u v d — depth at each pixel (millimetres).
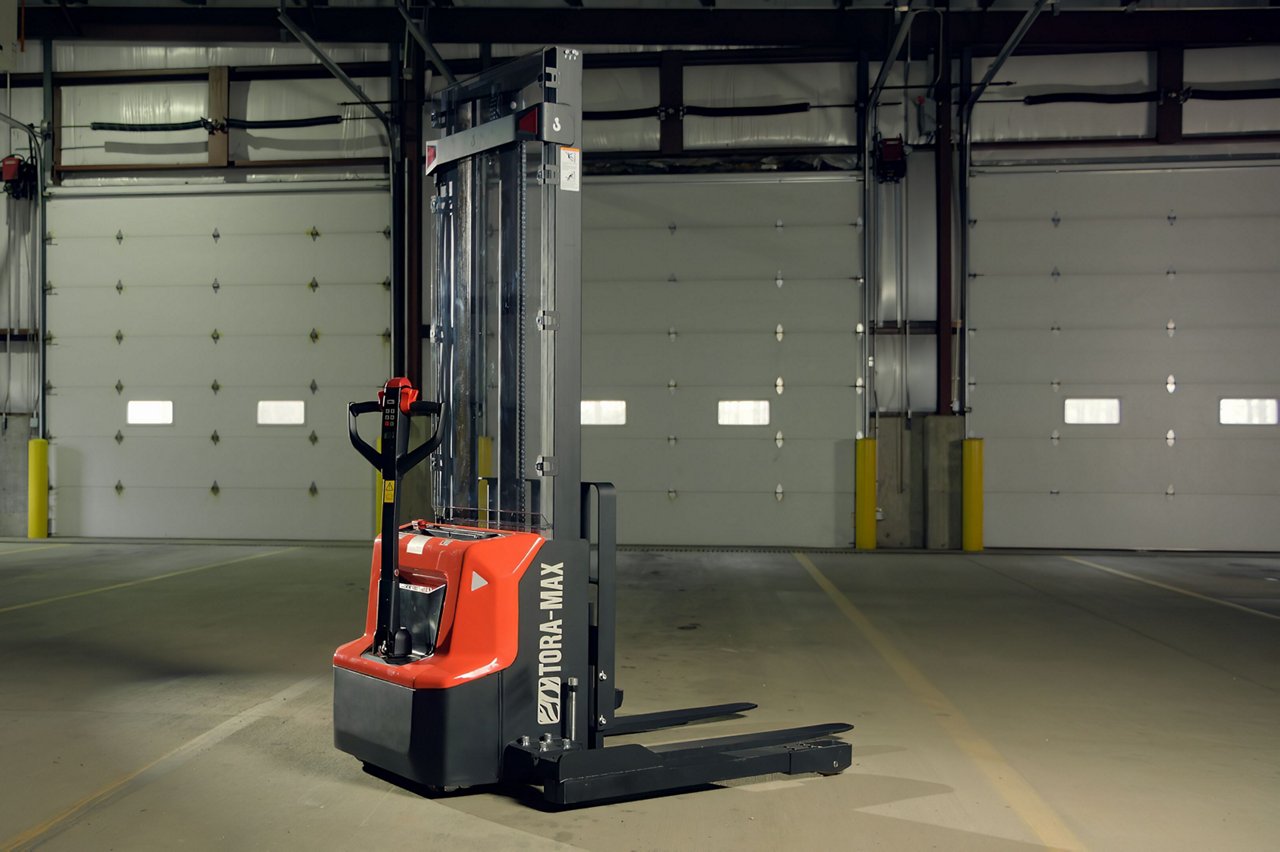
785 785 4316
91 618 8266
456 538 4273
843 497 13914
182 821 3857
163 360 14680
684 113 14016
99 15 14445
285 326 14539
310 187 14445
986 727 5246
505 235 4344
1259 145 13586
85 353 14789
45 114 14695
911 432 13914
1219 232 13625
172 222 14648
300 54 14430
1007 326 13836
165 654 6914
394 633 4250
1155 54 13648
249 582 10336
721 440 14039
